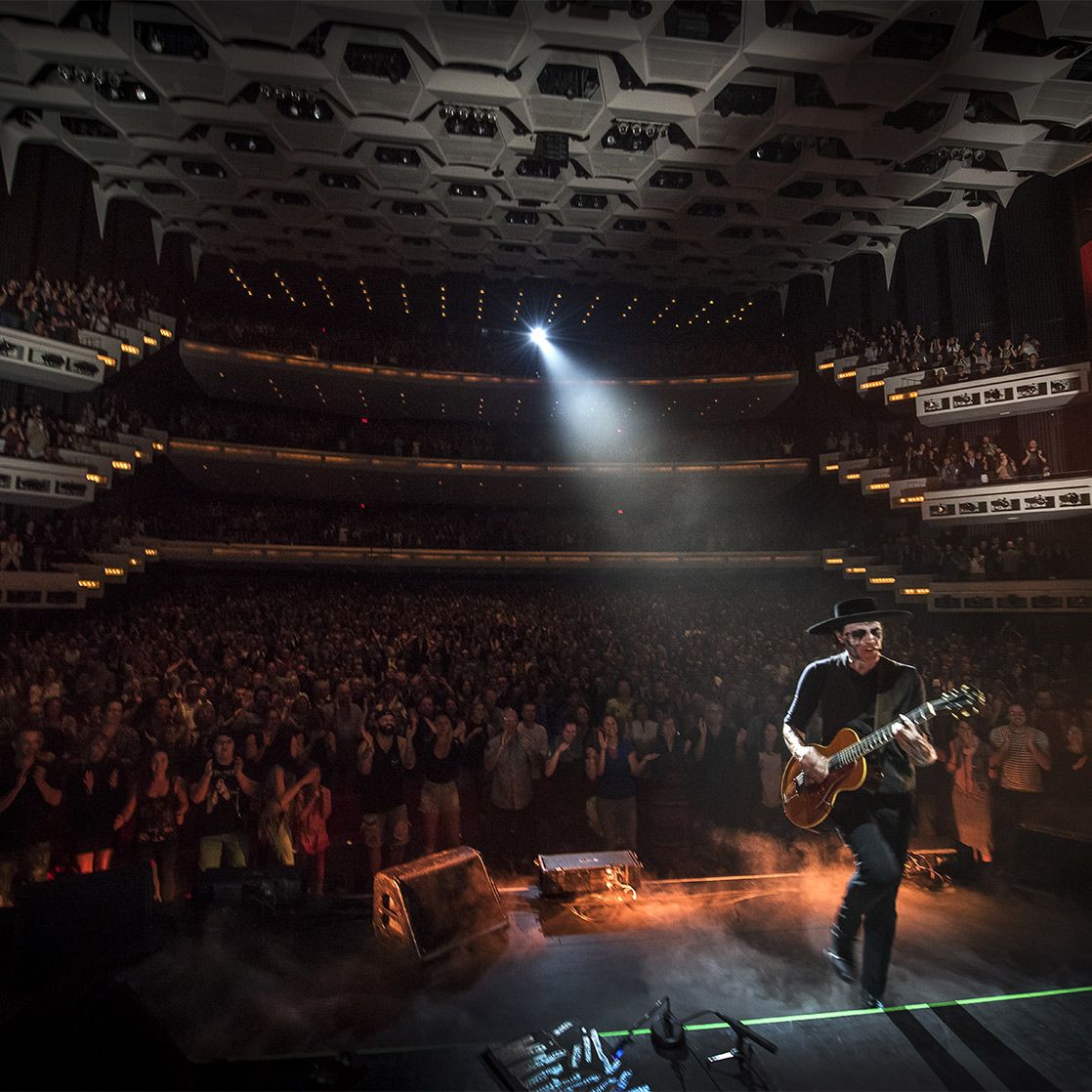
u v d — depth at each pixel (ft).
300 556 82.23
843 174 59.21
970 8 40.60
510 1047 9.02
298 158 57.88
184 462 78.23
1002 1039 9.41
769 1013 10.05
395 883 11.71
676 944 12.10
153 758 19.71
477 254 78.74
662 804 27.45
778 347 90.43
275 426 92.53
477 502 100.68
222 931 12.51
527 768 25.66
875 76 46.09
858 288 81.15
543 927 12.67
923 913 13.50
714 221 67.92
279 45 44.73
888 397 68.74
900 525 74.90
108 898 11.48
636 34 43.65
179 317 78.95
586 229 69.92
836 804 10.91
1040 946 12.13
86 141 56.90
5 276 57.21
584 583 95.81
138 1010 8.04
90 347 57.67
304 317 93.81
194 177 62.64
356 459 85.46
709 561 87.61
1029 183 63.26
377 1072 8.64
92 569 57.62
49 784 18.86
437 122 53.52
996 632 61.21
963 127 52.37
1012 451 66.08
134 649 46.21
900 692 10.87
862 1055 9.07
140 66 46.44
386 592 89.25
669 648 58.23
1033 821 18.31
